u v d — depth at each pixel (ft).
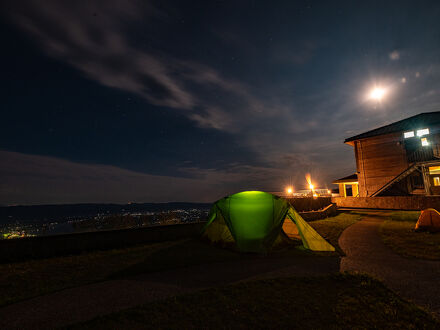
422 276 15.55
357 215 55.06
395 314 10.66
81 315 11.30
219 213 29.32
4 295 13.85
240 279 15.76
